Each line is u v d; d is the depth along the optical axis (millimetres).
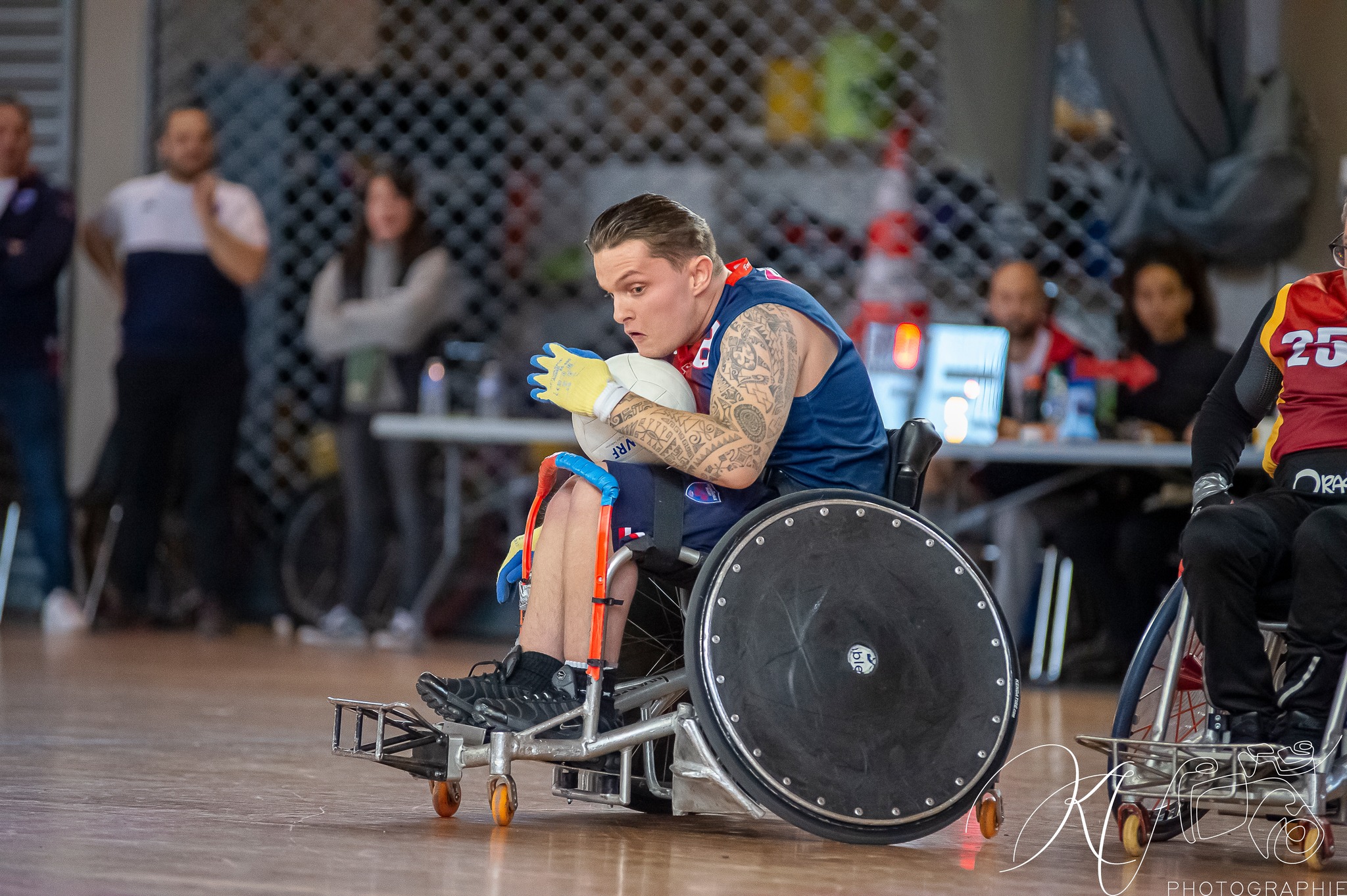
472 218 19141
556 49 19484
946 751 5570
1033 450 12688
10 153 16094
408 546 15766
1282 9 15055
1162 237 13805
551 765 7953
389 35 19453
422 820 5902
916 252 17109
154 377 16031
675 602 6164
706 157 19297
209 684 11344
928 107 18188
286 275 19172
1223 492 5992
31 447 16328
